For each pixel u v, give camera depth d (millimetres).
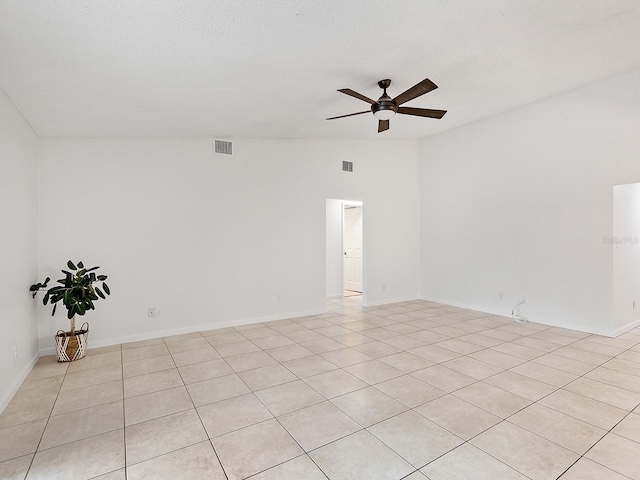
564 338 4121
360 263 7863
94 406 2533
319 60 2686
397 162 6410
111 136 3951
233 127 4242
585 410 2420
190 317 4488
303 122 4387
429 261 6527
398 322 4969
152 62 2324
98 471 1825
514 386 2812
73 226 3812
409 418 2328
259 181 5008
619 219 4266
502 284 5309
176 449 2012
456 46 2814
